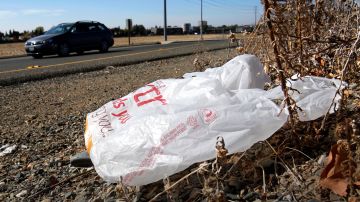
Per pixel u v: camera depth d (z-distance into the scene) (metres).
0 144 3.91
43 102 6.07
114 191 2.34
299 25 2.54
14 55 18.75
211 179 2.03
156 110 2.16
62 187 2.64
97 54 16.34
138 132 2.05
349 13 2.98
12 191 2.72
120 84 7.24
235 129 1.99
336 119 2.22
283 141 2.14
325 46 2.82
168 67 9.49
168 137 2.00
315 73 2.76
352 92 2.53
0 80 8.27
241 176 2.14
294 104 1.98
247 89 2.24
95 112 2.37
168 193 2.02
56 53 15.84
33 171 3.02
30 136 4.13
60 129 4.31
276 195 1.97
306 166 2.12
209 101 2.11
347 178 1.79
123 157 2.04
